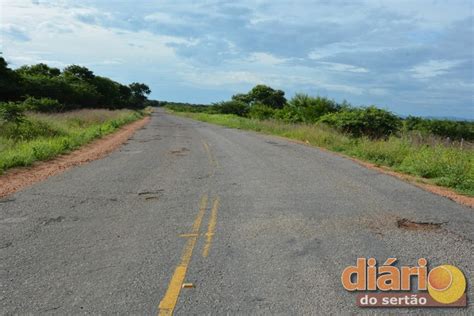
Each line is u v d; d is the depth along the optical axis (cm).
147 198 764
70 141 1652
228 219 619
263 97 7431
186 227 583
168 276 419
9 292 389
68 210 679
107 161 1262
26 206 702
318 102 2928
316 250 486
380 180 927
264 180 929
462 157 1115
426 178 1007
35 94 4447
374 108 2139
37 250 498
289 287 391
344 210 662
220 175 1002
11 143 1466
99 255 480
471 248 490
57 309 356
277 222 600
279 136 2308
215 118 4706
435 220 605
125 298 374
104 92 7150
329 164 1175
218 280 408
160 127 3262
